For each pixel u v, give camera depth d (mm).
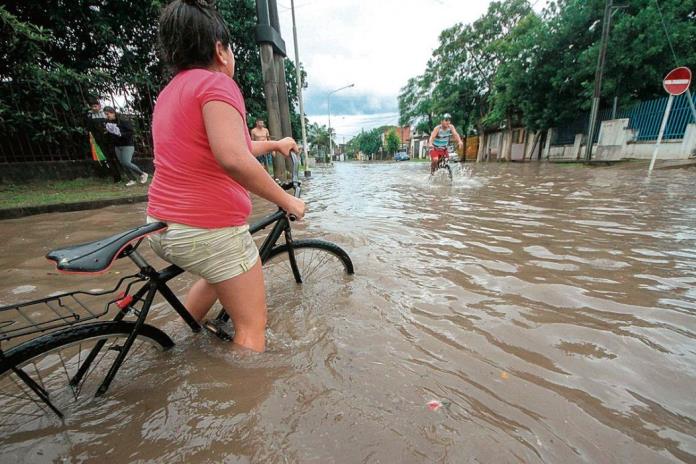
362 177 11555
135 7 8258
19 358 1142
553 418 1159
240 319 1518
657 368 1412
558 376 1376
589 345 1580
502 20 21469
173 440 1086
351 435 1076
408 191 6973
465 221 4035
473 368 1430
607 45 11188
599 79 11336
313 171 18328
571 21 12812
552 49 13680
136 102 8406
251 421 1145
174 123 1243
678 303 1940
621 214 4066
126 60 8656
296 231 3736
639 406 1213
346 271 2486
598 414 1178
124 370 1438
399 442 1050
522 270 2482
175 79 1313
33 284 2488
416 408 1197
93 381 1386
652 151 10438
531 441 1063
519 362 1470
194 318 1803
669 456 1013
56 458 1035
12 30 5520
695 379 1344
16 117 6141
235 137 1191
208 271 1381
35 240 3553
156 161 1346
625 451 1031
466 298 2078
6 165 6250
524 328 1733
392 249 3072
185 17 1241
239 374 1395
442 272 2504
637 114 11562
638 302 1963
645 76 10969
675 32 9969
